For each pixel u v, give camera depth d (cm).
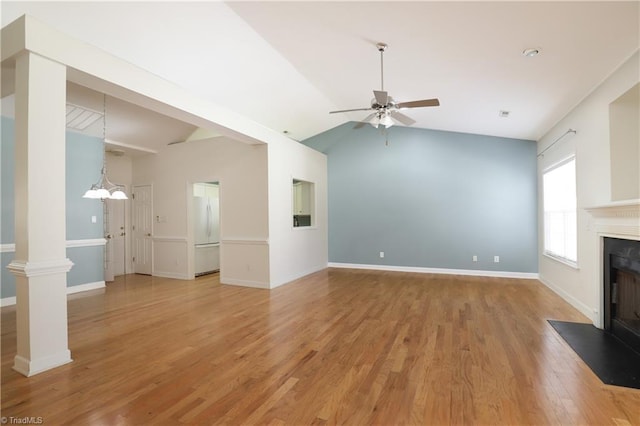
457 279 618
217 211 725
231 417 195
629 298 306
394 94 477
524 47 302
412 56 359
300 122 664
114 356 281
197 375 247
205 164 614
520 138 624
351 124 744
